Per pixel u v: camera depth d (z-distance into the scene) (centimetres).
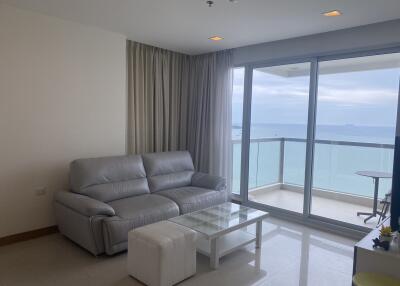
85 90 374
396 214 218
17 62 317
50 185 352
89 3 298
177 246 247
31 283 249
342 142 414
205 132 507
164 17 333
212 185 418
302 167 462
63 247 317
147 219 312
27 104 327
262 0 280
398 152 217
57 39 344
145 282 248
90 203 290
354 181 439
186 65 520
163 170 420
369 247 206
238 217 315
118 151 414
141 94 460
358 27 347
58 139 355
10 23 309
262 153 510
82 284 249
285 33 382
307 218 404
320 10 301
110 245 285
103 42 386
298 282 261
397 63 344
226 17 328
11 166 321
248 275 270
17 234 329
